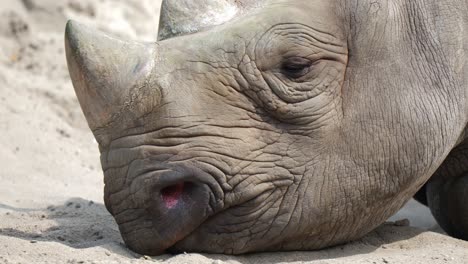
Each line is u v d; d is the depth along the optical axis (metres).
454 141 14.80
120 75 13.36
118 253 13.82
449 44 14.59
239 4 14.25
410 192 14.77
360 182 14.15
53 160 21.69
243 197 13.67
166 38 13.98
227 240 13.79
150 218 13.52
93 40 13.40
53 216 17.23
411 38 14.44
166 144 13.42
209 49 13.76
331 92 14.09
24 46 27.31
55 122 23.58
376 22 14.25
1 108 23.50
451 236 16.73
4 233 15.55
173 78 13.54
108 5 29.77
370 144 14.13
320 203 14.02
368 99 14.16
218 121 13.62
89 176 21.25
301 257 14.17
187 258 13.35
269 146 13.85
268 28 13.97
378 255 14.38
